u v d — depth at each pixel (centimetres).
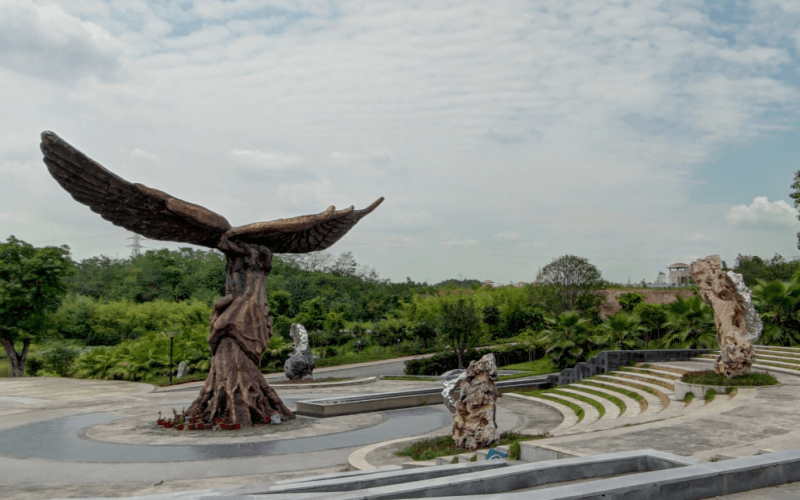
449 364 4525
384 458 1380
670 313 3500
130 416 2303
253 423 1998
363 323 7600
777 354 2666
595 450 984
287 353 4609
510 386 3009
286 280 9138
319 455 1562
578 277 5269
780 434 1131
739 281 1994
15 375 4888
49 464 1464
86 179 1723
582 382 2736
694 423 1251
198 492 785
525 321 6184
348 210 2155
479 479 702
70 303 7100
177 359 4316
